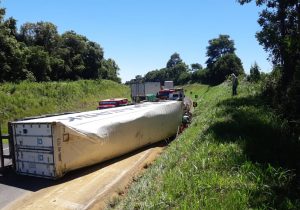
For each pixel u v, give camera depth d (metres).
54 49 74.25
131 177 10.66
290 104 13.52
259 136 10.27
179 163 9.11
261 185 6.31
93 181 10.41
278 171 6.86
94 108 41.44
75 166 11.15
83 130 11.22
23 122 11.10
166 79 132.88
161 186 7.40
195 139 11.52
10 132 11.51
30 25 72.31
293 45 15.47
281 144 9.46
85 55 81.69
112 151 12.59
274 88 18.50
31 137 11.03
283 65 17.39
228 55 88.88
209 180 6.77
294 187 6.44
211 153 8.82
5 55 47.03
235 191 6.02
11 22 66.62
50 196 9.30
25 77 50.19
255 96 20.22
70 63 74.25
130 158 13.24
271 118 12.77
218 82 89.06
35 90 38.50
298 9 16.67
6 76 47.06
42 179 10.84
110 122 12.48
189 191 6.58
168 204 6.29
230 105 17.88
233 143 9.44
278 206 5.58
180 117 18.25
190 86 97.44
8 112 29.00
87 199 8.97
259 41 17.50
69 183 10.34
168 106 16.98
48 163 10.71
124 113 14.06
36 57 57.72
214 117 14.95
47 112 33.47
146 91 37.31
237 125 11.77
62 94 41.84
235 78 24.86
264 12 17.70
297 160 8.15
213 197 6.01
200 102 34.34
